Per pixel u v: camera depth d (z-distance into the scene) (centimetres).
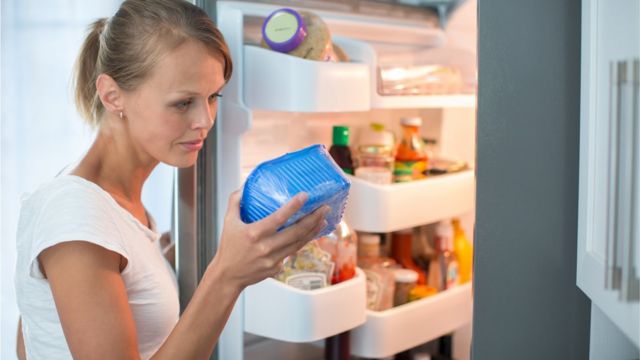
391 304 153
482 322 90
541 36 88
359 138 164
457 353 171
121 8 96
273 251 79
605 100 76
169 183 128
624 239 70
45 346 97
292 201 75
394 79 143
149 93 93
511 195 89
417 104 145
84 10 163
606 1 76
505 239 90
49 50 171
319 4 142
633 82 67
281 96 125
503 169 89
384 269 154
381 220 144
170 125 94
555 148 90
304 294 128
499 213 89
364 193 144
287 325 129
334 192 78
